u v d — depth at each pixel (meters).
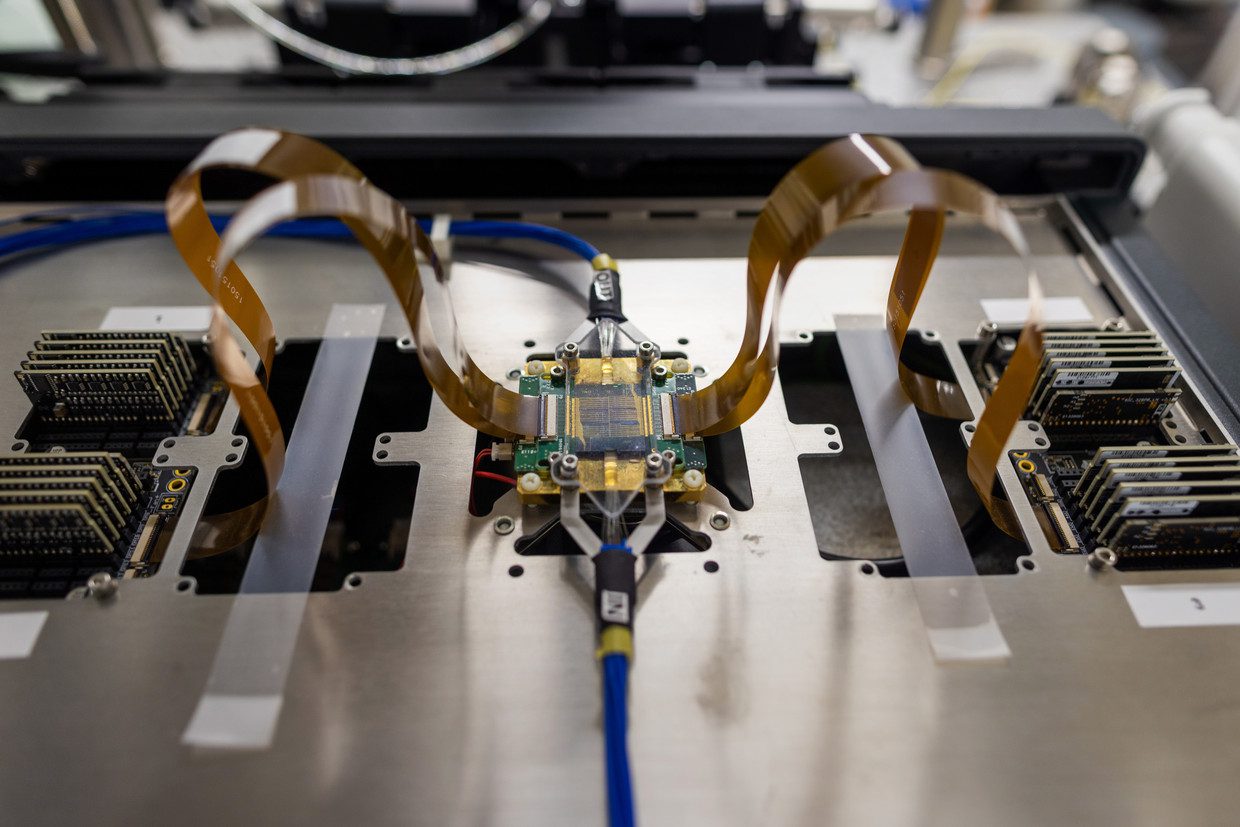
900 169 0.95
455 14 2.42
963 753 1.01
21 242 1.59
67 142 1.54
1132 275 1.58
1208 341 1.45
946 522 1.21
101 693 1.04
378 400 1.55
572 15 2.49
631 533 1.22
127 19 2.49
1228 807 0.99
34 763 0.99
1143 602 1.15
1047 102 2.72
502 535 1.21
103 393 1.29
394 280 1.02
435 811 0.96
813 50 2.48
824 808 0.97
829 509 1.51
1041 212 1.77
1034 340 1.05
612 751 0.96
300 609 1.11
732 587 1.15
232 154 0.96
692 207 1.72
